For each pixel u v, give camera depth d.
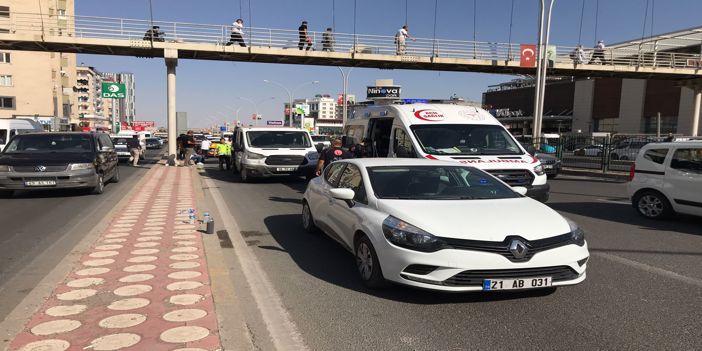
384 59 26.98
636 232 8.01
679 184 8.73
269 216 9.44
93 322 3.87
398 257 4.43
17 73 61.19
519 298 4.67
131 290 4.62
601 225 8.66
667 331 3.94
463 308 4.42
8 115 61.03
